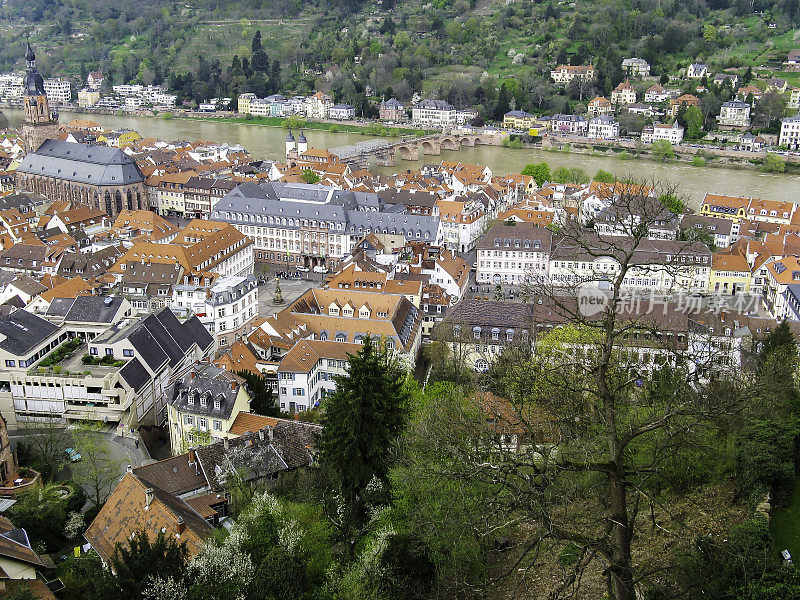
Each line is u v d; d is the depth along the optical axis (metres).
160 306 196.00
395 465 101.25
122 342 159.62
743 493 97.12
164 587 76.50
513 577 88.69
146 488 100.88
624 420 96.88
